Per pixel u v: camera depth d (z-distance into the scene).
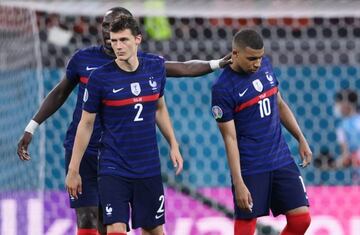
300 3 25.33
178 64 22.61
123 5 25.47
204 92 28.66
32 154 27.77
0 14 27.62
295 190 22.47
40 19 28.97
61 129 28.05
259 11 25.33
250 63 21.50
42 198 27.41
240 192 21.94
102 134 21.48
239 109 22.09
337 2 25.38
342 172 29.31
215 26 30.03
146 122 21.30
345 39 29.86
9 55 27.81
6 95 27.84
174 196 28.12
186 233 27.92
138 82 21.08
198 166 28.47
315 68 29.48
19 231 27.12
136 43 20.75
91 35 29.42
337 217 28.47
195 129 28.59
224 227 28.03
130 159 21.28
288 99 29.42
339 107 29.52
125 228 21.25
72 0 25.31
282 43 29.66
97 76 20.89
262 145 22.28
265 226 27.66
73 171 21.16
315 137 29.55
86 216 23.31
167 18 29.89
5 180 27.41
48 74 28.05
